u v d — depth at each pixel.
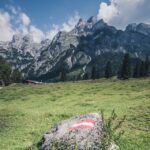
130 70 146.50
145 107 35.06
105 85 89.44
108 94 62.22
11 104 59.59
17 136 23.59
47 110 40.47
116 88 76.38
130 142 19.72
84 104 45.28
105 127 8.91
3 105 59.44
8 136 23.91
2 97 76.31
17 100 66.38
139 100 45.50
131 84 84.56
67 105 46.75
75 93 69.94
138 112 32.28
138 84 82.31
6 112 36.09
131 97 50.94
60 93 72.62
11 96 76.94
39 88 92.38
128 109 35.31
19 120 30.47
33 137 22.77
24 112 35.62
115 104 42.44
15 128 26.86
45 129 25.38
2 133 25.20
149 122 26.72
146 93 55.19
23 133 24.38
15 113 34.75
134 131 23.27
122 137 20.48
